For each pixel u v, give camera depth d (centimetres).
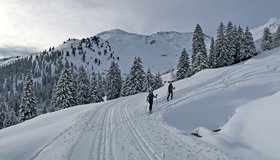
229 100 2191
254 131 1370
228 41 6347
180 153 1182
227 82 3123
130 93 6134
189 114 2034
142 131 1611
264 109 1464
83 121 1966
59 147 1312
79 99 6038
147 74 6994
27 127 2119
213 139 1371
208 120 1914
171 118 1992
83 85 6069
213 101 2205
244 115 1576
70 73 5322
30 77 5244
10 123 5669
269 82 2542
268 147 1191
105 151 1217
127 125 1797
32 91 5228
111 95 6638
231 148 1252
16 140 1514
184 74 6384
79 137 1484
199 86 3238
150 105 2208
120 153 1188
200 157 1127
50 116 2641
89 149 1248
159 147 1275
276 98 1469
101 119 2048
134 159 1109
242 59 6562
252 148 1262
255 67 3909
